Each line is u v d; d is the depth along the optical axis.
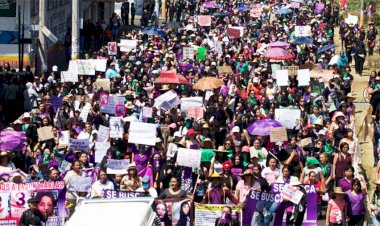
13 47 66.69
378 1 105.56
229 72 57.72
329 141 39.19
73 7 63.78
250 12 95.12
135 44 67.69
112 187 32.81
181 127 42.31
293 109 42.84
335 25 97.94
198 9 108.38
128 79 53.66
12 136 36.97
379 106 46.81
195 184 33.94
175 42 72.94
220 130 41.94
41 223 30.83
